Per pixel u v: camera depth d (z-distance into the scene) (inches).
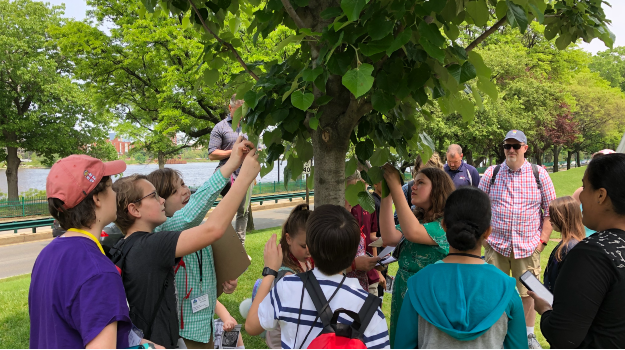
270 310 66.0
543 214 163.5
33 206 734.5
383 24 63.1
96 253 59.0
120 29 600.4
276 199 848.3
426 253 89.4
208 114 557.6
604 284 63.5
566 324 64.9
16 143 957.8
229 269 90.9
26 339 151.4
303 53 91.7
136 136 674.2
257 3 105.1
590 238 68.3
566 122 1302.9
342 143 85.7
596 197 70.2
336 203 86.7
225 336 99.8
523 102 1030.4
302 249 89.4
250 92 77.0
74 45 589.3
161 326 69.4
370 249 155.7
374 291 147.3
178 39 484.4
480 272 64.8
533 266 159.9
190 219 81.8
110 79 619.5
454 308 61.7
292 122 78.6
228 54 97.2
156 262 68.5
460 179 216.4
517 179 160.6
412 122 95.3
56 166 60.9
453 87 82.4
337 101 84.0
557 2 91.1
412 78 71.9
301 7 89.0
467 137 944.3
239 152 81.8
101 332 52.6
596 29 90.4
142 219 77.9
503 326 62.1
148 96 621.6
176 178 100.0
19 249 473.7
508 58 1002.1
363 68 57.7
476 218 66.4
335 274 66.7
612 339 64.2
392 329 94.2
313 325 62.6
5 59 919.7
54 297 54.7
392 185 87.2
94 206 62.0
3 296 212.7
